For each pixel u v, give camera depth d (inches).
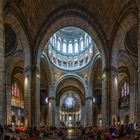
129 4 1158.3
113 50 1378.0
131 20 1228.5
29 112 1334.9
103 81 1395.2
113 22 1317.7
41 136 1218.6
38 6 1289.4
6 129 991.0
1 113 850.8
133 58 1635.1
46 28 1386.6
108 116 1333.7
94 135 1216.2
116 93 1387.8
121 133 1054.4
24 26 1277.1
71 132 1967.3
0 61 853.2
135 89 1635.1
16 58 1631.4
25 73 1387.8
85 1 1338.6
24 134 1018.1
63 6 1365.7
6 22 1197.1
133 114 1636.3
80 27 1485.0
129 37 1545.3
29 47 1352.1
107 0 1261.1
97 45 1462.8
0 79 851.4
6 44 1568.7
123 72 1920.5
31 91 1348.4
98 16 1368.1
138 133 801.6
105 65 1370.6
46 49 1957.4
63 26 1482.5
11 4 1102.4
